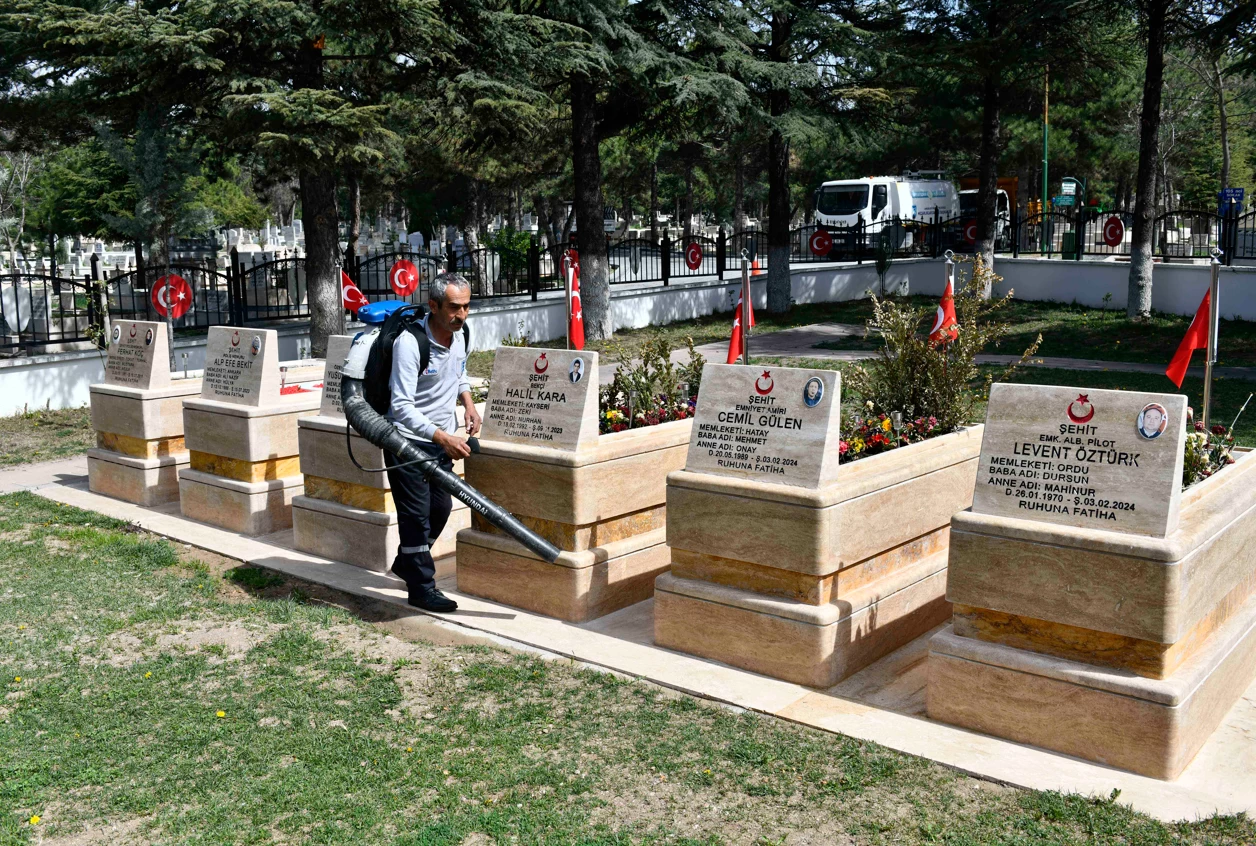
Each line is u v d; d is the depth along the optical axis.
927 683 5.13
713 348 21.53
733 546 5.71
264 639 6.32
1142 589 4.48
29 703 5.46
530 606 6.71
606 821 4.26
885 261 28.98
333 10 15.30
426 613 6.72
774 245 26.97
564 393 6.50
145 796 4.50
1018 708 4.86
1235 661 5.20
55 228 43.19
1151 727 4.51
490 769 4.69
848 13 25.67
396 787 4.57
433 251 30.91
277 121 15.79
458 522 8.16
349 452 6.98
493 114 18.02
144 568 7.81
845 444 6.51
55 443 13.33
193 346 17.36
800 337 23.25
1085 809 4.25
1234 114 46.38
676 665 5.80
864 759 4.72
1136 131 43.72
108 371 10.20
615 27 20.44
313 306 17.70
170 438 9.85
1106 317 23.55
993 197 26.80
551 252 28.11
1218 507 4.96
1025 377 16.58
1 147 20.97
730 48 22.17
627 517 6.86
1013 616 4.93
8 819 4.34
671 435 7.09
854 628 5.69
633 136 25.53
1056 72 26.67
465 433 7.70
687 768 4.69
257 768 4.73
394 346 6.46
